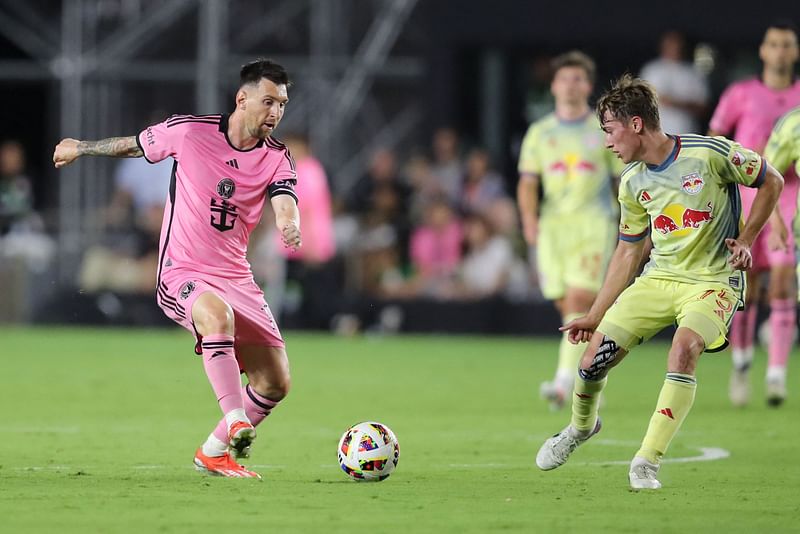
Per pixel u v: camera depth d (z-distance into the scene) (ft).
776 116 144.87
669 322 90.79
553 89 153.79
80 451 108.37
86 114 270.46
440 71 268.00
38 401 152.25
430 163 268.62
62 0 275.59
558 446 92.99
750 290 147.02
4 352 221.05
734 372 149.48
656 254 91.66
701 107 246.27
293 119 273.95
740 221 91.20
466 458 106.22
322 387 171.42
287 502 81.35
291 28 278.26
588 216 150.92
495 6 265.95
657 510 79.51
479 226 258.16
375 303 262.88
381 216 263.70
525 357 219.82
